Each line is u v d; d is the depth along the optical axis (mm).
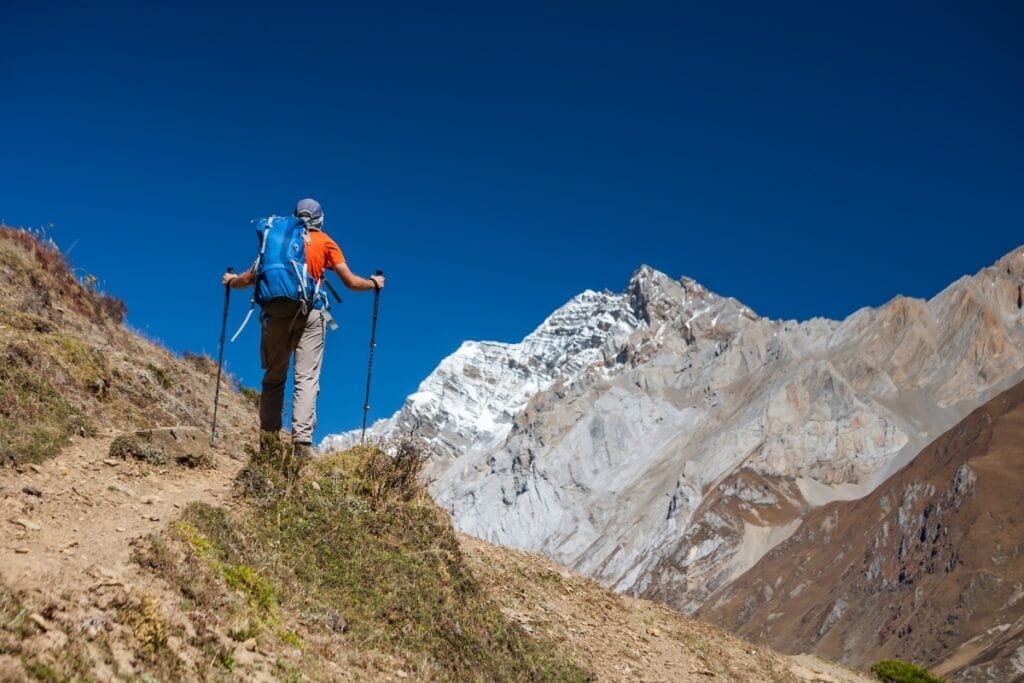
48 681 6629
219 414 18875
